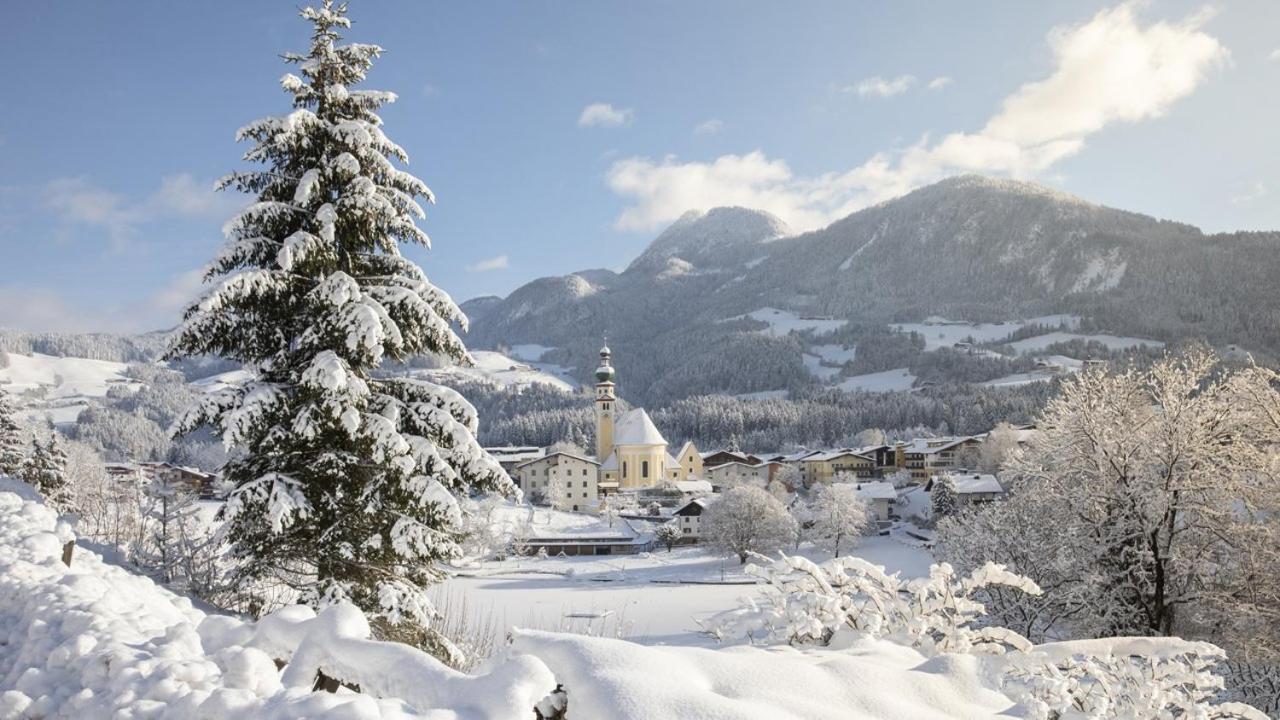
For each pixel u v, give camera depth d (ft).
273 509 34.32
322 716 11.48
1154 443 70.38
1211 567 68.95
